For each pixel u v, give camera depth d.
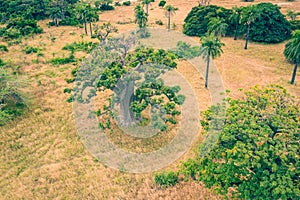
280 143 19.05
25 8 80.06
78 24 74.38
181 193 24.33
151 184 25.45
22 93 38.38
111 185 25.50
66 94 40.72
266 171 18.59
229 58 52.91
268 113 20.84
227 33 65.38
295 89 41.56
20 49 58.00
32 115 35.91
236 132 20.50
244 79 45.06
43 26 75.50
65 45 59.38
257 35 60.59
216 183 20.81
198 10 66.00
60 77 45.72
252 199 19.39
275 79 44.94
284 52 51.09
